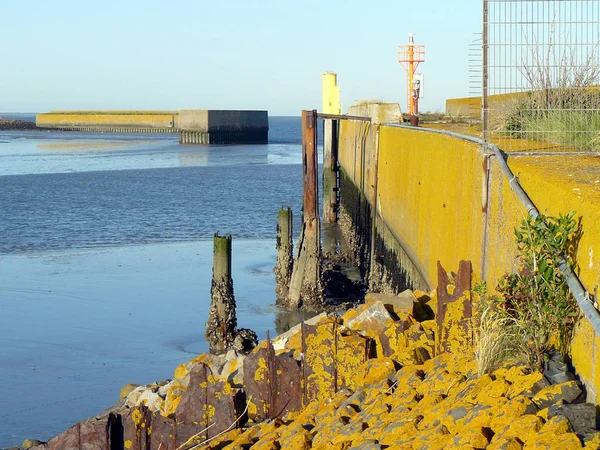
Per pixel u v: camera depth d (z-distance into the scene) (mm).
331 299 22562
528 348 6773
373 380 8359
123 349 17656
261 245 31281
